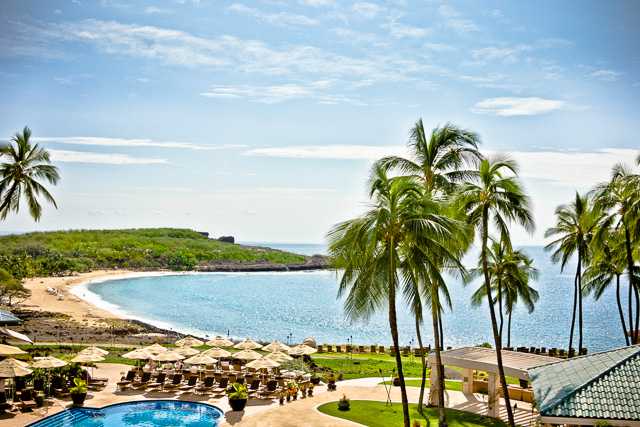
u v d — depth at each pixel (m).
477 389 33.53
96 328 66.81
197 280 196.38
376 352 53.97
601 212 35.97
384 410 28.20
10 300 81.56
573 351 48.19
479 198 26.12
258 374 34.88
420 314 23.41
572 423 15.78
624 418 15.34
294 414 27.12
